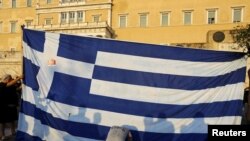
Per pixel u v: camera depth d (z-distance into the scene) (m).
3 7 65.19
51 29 55.09
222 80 7.25
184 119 7.16
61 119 7.17
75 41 7.38
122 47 7.32
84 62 7.33
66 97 7.23
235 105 7.16
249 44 21.31
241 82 7.22
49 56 7.36
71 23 53.97
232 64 7.28
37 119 7.21
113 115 7.16
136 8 54.28
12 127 10.09
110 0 55.28
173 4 52.09
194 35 50.56
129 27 54.62
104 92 7.23
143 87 7.23
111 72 7.28
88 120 7.15
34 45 7.41
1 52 53.69
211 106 7.18
